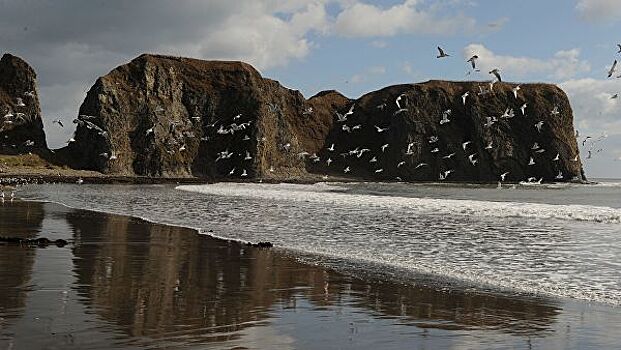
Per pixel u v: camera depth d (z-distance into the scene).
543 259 14.66
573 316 9.01
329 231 20.67
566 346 7.50
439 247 16.73
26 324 7.78
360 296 10.29
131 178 88.31
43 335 7.31
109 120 103.12
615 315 9.11
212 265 13.20
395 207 31.80
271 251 15.67
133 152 104.00
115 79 111.94
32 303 8.92
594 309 9.48
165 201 37.75
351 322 8.48
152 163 103.56
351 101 160.38
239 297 9.95
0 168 81.62
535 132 125.19
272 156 116.06
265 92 130.38
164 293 10.03
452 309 9.37
